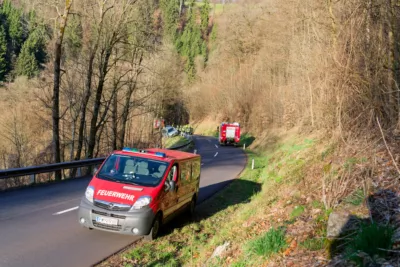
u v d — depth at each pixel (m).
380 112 10.11
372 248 4.80
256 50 69.19
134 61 29.08
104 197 8.69
